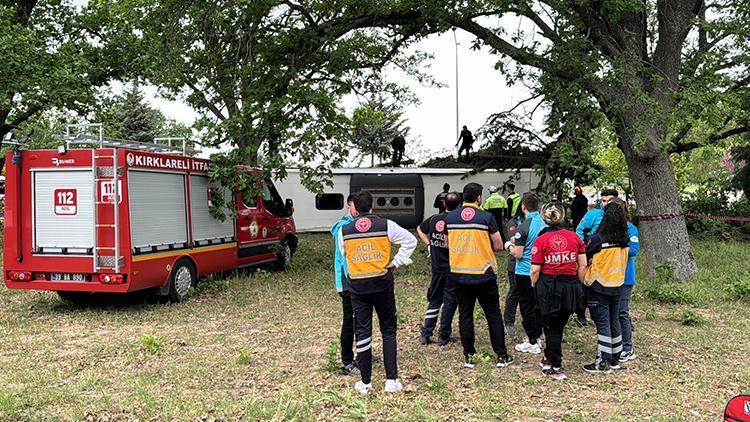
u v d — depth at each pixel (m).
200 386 6.25
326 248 18.95
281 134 12.97
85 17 20.44
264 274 13.23
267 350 7.61
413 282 12.63
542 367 6.58
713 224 21.41
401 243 5.92
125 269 9.55
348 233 5.92
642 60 12.41
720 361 7.08
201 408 5.52
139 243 9.82
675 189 12.88
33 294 11.35
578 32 12.91
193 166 11.33
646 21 13.42
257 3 13.20
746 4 13.39
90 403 5.67
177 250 10.71
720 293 10.95
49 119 24.53
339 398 5.70
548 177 20.81
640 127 11.43
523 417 5.39
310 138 12.89
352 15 14.72
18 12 19.64
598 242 6.63
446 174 24.83
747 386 6.22
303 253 17.67
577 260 6.32
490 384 6.26
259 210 13.72
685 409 5.58
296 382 6.36
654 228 12.83
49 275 9.83
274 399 5.79
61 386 6.20
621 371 6.72
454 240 6.75
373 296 5.92
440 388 6.03
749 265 14.16
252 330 8.68
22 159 9.89
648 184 12.88
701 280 12.20
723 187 24.44
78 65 16.64
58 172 9.77
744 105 14.55
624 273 6.66
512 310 8.02
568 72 12.79
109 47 19.61
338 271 6.59
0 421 5.20
